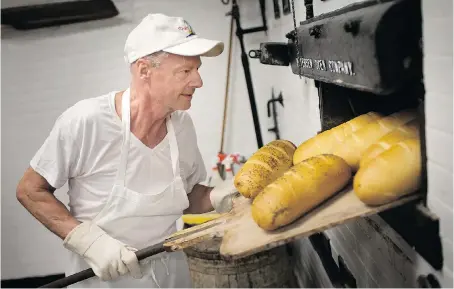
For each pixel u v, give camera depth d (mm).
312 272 2098
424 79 715
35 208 1401
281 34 2078
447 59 644
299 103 1869
